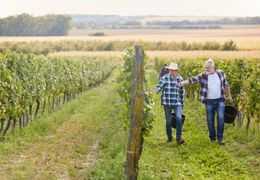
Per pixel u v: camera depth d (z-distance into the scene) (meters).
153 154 16.03
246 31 171.75
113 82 60.72
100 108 29.20
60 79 30.62
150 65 85.00
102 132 20.00
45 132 19.89
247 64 23.59
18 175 12.90
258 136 18.20
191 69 38.25
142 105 10.47
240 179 12.76
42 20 175.25
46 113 26.12
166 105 18.03
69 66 34.75
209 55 86.81
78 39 134.25
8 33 169.88
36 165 14.21
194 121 23.61
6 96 18.64
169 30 188.50
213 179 12.67
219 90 17.64
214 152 15.89
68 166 14.12
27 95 21.48
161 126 22.09
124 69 17.33
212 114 17.86
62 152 16.08
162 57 88.94
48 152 16.03
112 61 91.38
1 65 18.69
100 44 133.00
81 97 38.62
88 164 14.48
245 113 20.23
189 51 110.81
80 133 19.95
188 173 13.33
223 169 13.94
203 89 17.81
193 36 153.25
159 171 13.49
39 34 174.12
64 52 117.38
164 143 18.03
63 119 23.78
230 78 23.30
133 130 10.46
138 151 10.52
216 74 17.77
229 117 18.86
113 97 35.84
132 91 10.51
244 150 16.23
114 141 17.05
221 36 150.25
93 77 50.44
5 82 18.53
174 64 18.00
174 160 15.09
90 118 24.53
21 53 21.75
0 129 19.14
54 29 176.75
